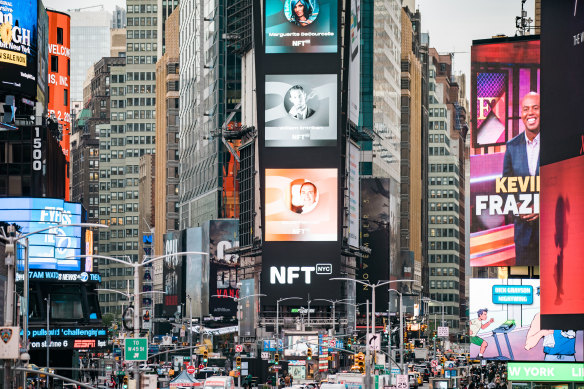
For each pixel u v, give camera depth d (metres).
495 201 124.00
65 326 175.00
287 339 186.00
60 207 176.62
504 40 124.44
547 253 87.25
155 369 169.75
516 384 104.94
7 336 57.34
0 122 171.38
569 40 83.56
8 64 173.62
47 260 174.50
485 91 124.62
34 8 178.12
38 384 121.81
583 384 102.75
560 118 84.88
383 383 116.12
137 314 75.62
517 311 122.50
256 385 165.88
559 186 85.00
